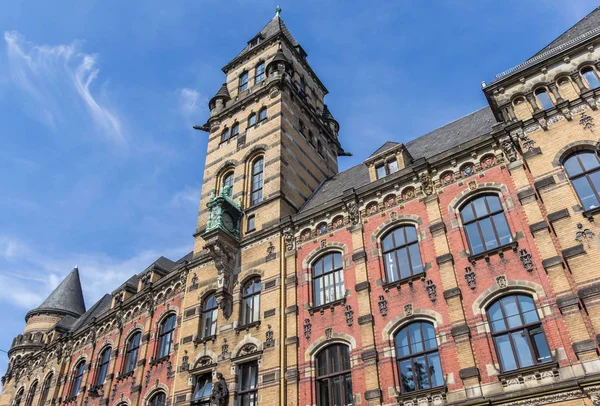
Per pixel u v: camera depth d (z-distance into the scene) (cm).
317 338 2009
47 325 4631
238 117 3219
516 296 1641
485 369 1560
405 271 1972
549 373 1442
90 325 3431
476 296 1700
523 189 1767
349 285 2069
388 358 1789
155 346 2748
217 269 2478
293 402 1903
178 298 2797
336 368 1917
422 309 1803
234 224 2611
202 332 2439
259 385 2020
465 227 1894
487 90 2005
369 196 2233
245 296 2375
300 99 3241
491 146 1956
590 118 1711
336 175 3100
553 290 1528
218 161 3086
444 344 1684
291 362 2005
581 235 1516
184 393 2250
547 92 1877
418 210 2050
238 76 3572
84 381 3156
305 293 2175
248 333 2202
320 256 2264
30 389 3788
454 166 2030
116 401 2755
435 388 1606
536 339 1534
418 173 2105
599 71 1784
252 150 2927
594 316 1388
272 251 2391
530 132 1817
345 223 2253
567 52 1859
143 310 3048
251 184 2834
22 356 4300
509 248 1716
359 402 1767
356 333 1919
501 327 1617
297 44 3794
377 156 2366
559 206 1611
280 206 2556
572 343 1418
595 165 1641
